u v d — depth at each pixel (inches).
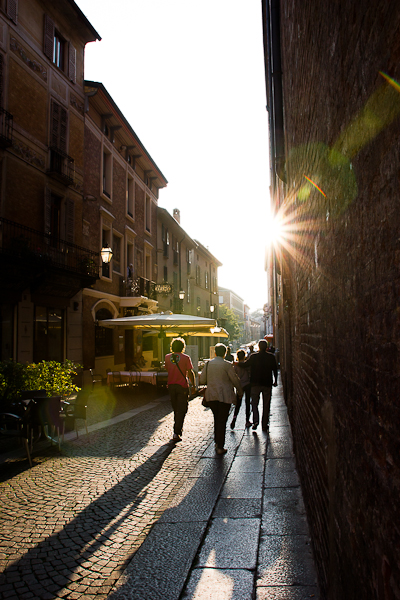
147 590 110.6
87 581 117.8
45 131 581.6
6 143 488.7
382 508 45.1
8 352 500.1
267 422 313.6
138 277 908.6
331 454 81.5
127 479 207.5
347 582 65.1
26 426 238.4
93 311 695.7
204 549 131.3
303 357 157.8
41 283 532.7
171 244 1232.8
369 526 51.0
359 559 56.6
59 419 271.3
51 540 143.6
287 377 369.1
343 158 61.8
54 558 131.3
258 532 141.3
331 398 81.1
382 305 43.7
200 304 1610.5
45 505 175.0
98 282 733.9
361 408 54.7
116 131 820.6
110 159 794.8
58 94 612.4
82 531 150.4
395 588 40.3
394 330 39.8
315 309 106.0
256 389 316.5
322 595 97.9
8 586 116.3
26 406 259.6
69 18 633.6
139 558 127.0
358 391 56.3
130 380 570.9
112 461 239.1
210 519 154.1
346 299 63.3
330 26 67.6
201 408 444.8
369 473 50.9
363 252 51.5
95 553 134.3
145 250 992.9
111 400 506.0
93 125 722.8
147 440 290.5
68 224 630.5
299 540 133.9
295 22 130.6
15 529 152.6
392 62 37.1
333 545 79.7
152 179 1067.3
